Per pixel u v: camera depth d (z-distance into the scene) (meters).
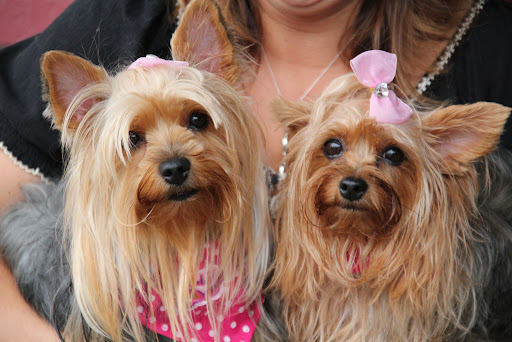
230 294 1.54
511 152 1.82
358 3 1.78
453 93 1.79
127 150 1.33
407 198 1.42
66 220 1.52
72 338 1.61
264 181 1.52
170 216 1.39
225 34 1.47
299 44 1.84
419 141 1.42
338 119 1.41
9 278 1.70
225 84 1.45
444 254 1.49
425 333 1.56
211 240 1.52
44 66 1.35
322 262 1.50
